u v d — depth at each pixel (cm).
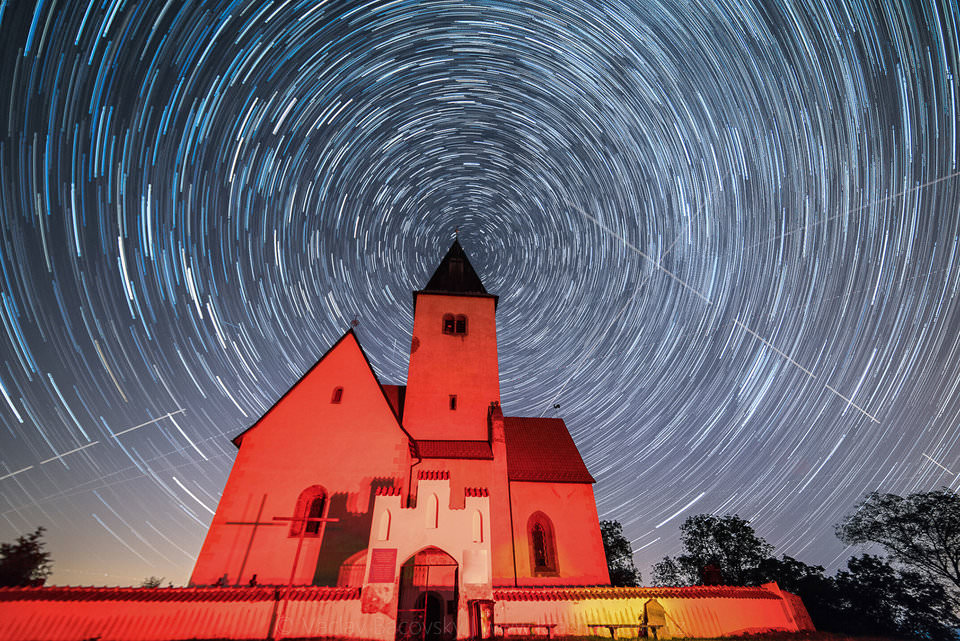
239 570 1608
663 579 3850
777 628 1683
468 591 1354
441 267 3419
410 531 1426
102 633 1229
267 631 1277
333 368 2155
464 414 2562
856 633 2625
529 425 2903
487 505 1500
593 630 1480
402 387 2823
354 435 1966
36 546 2514
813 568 3234
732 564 3588
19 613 1221
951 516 2864
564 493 2322
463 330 2944
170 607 1295
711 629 1585
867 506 3272
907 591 2833
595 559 2123
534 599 1516
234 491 1783
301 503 1786
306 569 1627
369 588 1338
